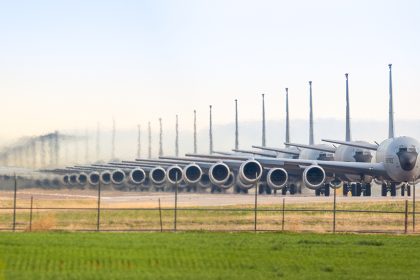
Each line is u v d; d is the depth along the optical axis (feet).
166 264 399.24
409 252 448.65
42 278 356.59
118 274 368.89
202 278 360.69
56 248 443.32
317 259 419.54
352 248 461.78
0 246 448.24
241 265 398.83
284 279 361.10
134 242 473.67
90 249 441.27
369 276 371.35
